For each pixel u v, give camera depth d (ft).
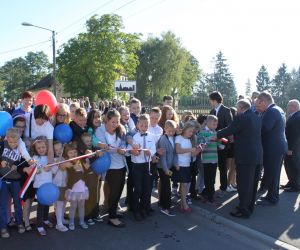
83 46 127.65
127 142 19.63
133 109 22.97
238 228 18.30
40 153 17.78
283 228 18.16
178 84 183.52
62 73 134.82
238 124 19.24
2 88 314.14
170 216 20.81
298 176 25.12
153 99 185.06
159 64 179.01
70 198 18.08
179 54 181.57
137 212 20.03
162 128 22.99
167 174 20.48
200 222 19.93
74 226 18.70
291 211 20.89
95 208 19.43
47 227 18.56
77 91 132.98
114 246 16.47
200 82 266.16
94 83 127.03
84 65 125.90
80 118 19.45
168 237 17.70
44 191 16.87
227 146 23.86
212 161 22.15
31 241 16.83
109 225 19.17
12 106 71.15
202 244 16.90
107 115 18.95
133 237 17.61
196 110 57.06
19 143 17.39
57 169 17.97
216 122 22.40
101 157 18.24
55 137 18.85
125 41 130.72
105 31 126.31
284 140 21.98
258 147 19.49
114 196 18.95
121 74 131.85
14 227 18.43
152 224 19.51
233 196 23.98
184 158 20.99
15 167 17.15
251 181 19.53
